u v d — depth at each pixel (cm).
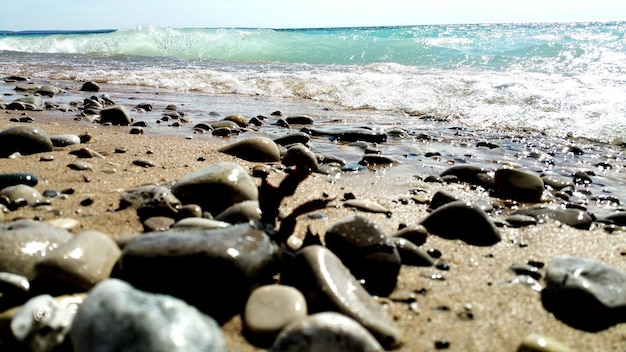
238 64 250
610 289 40
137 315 27
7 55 304
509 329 36
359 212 59
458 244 52
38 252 38
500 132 114
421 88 164
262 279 38
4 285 34
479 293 41
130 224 50
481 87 161
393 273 42
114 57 294
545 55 250
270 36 337
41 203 53
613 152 97
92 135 95
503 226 57
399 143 102
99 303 28
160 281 35
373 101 152
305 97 163
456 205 55
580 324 38
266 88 175
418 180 75
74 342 28
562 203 68
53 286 35
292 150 80
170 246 36
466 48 292
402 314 38
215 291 36
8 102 130
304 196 64
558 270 42
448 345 34
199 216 50
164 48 321
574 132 111
